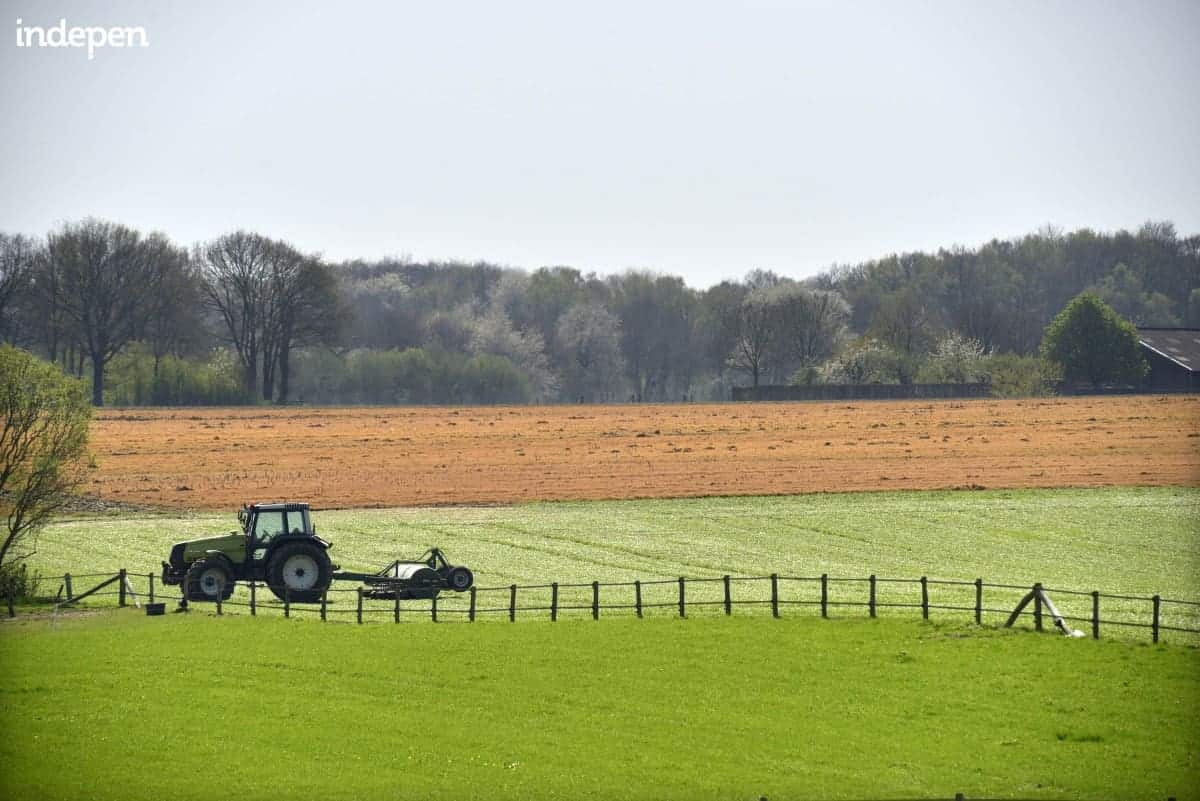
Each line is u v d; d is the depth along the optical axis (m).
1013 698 129.88
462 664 142.88
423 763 112.38
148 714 124.62
